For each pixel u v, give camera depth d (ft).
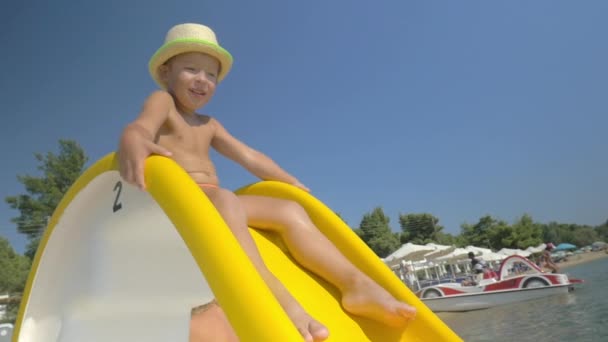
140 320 8.00
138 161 4.90
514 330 41.98
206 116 7.89
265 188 8.13
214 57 7.09
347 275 6.07
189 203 4.14
